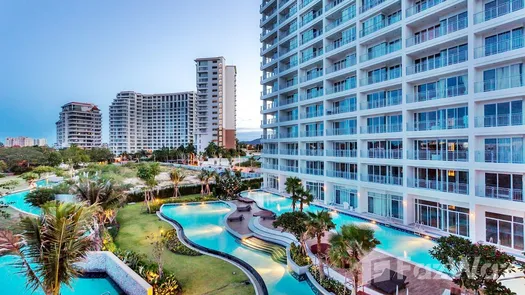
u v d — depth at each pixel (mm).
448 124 23188
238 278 16094
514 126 18812
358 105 30344
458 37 21891
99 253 17219
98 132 165500
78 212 10539
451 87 23172
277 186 45000
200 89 133000
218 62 132750
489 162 19844
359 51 30516
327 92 35094
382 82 27719
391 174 27750
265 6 48406
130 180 57375
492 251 10742
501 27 20078
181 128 164625
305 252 17766
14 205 33562
